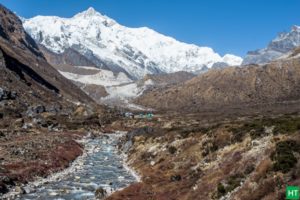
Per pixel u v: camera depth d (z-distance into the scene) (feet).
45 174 218.38
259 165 125.70
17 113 563.07
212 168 167.43
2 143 298.97
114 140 469.57
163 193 161.48
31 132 420.36
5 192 170.71
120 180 213.46
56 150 293.64
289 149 122.62
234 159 153.17
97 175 229.04
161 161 226.17
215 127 228.43
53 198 168.55
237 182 127.54
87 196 174.50
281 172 112.88
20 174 199.72
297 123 155.53
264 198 106.11
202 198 135.44
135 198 160.66
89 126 602.85
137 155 275.39
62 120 602.85
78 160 287.89
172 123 601.21
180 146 227.40
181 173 186.70
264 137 161.07
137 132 361.51
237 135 183.32
